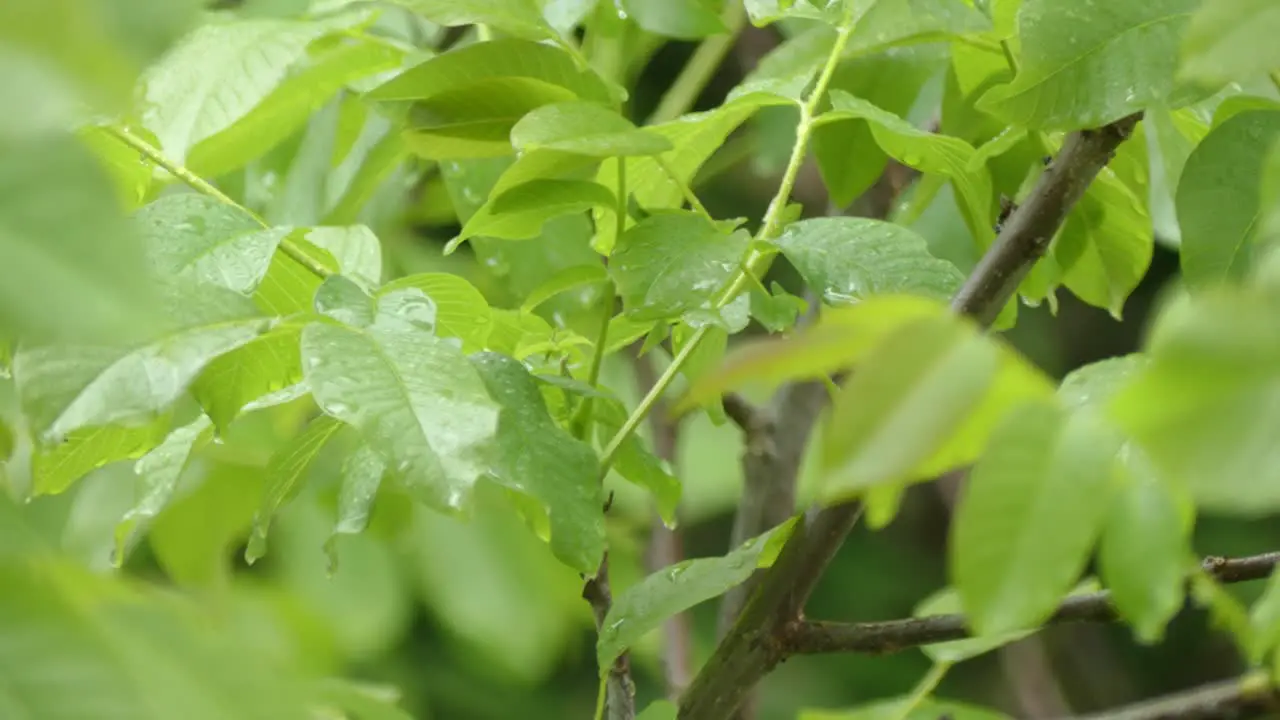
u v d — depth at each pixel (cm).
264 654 164
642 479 199
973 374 164
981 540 166
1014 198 213
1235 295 163
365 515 190
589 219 225
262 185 231
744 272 194
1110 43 193
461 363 184
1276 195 170
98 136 196
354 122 227
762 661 196
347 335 184
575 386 195
